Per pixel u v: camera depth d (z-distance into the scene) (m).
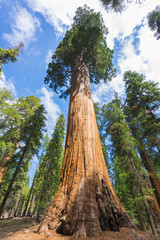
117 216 3.57
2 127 14.45
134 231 3.35
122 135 10.12
